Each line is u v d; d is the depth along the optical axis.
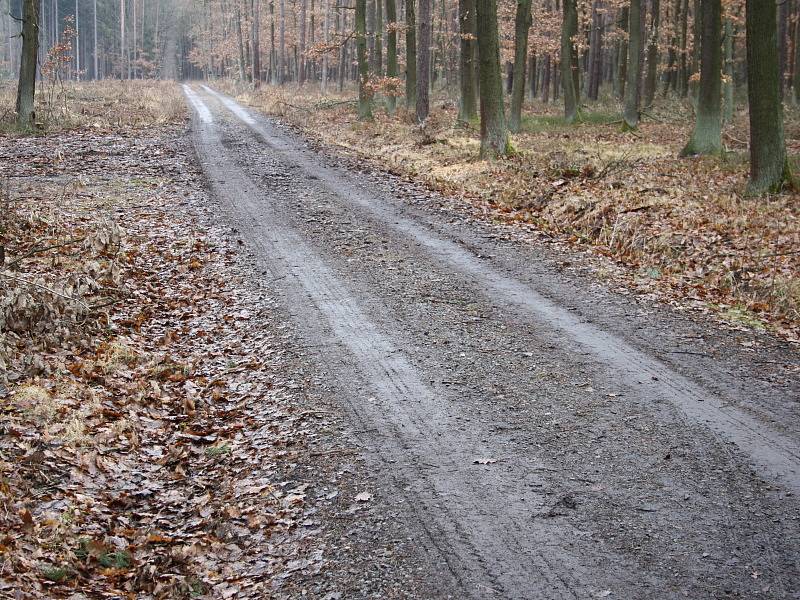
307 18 62.81
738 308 9.82
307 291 10.64
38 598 4.30
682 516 5.20
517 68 31.06
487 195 16.92
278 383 7.76
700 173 19.03
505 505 5.42
